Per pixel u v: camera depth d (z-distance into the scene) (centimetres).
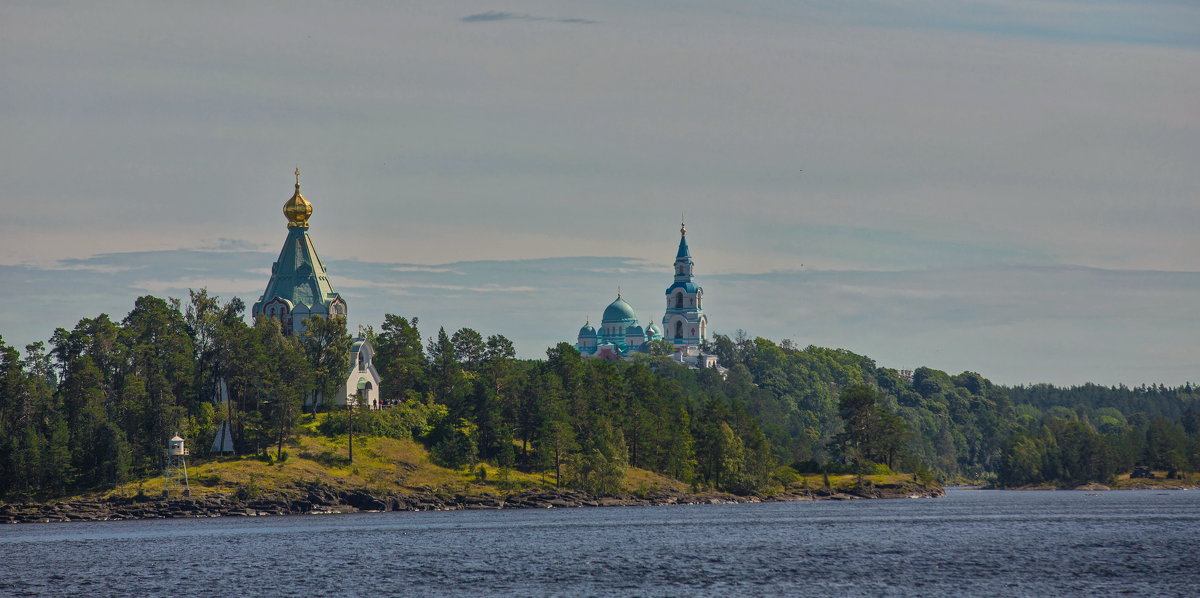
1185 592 18062
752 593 18000
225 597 17912
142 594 18238
